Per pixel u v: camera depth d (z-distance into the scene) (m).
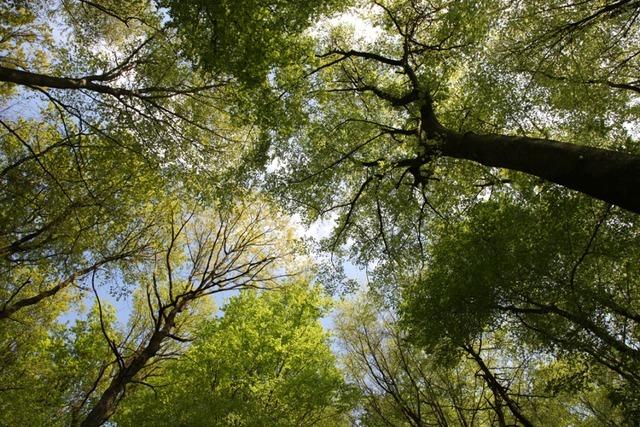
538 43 8.37
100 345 14.93
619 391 6.90
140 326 15.04
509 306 8.07
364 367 11.56
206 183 9.85
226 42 5.78
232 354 13.72
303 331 15.20
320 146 11.05
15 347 14.05
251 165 10.21
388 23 9.29
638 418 6.54
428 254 11.16
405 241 11.62
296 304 15.79
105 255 10.97
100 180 9.78
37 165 9.50
